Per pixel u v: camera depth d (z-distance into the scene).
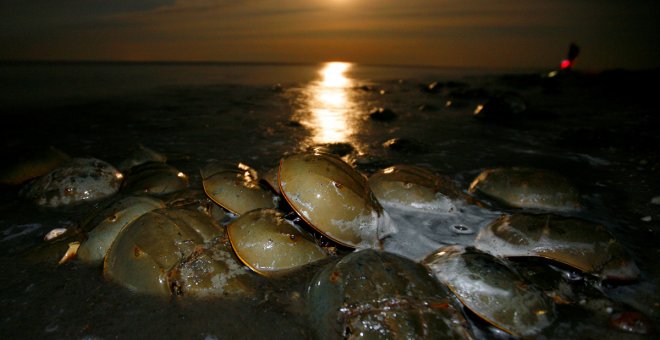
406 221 0.86
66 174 0.97
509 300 0.56
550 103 3.16
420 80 5.58
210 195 0.82
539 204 0.95
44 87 3.41
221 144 1.60
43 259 0.68
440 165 1.34
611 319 0.57
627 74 4.16
